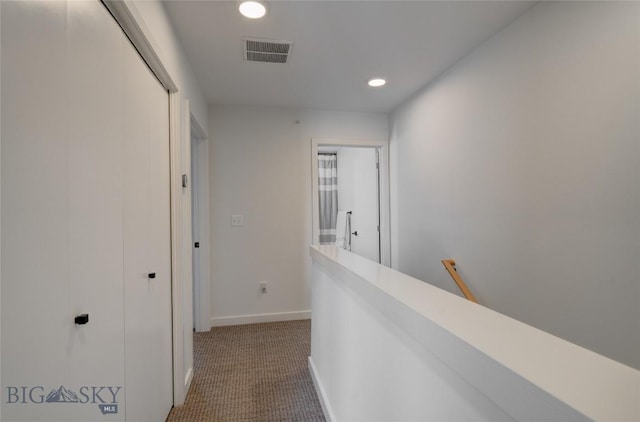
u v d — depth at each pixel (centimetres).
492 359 47
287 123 339
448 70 250
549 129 164
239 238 328
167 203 178
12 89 63
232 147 327
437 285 269
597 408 35
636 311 127
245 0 165
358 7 173
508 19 185
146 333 141
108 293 105
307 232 343
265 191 334
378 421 100
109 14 108
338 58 232
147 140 146
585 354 48
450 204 250
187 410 180
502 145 196
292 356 250
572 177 153
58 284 77
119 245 114
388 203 362
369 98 315
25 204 66
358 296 118
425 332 67
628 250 130
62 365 78
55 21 77
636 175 127
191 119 250
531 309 176
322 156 581
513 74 187
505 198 194
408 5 171
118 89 115
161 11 156
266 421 170
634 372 43
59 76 79
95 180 97
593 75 142
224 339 285
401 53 226
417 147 300
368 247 414
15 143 63
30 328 67
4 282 60
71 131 84
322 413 176
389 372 91
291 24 189
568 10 154
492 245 205
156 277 156
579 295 150
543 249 169
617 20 133
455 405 60
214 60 231
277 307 337
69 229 82
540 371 43
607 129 137
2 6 60
